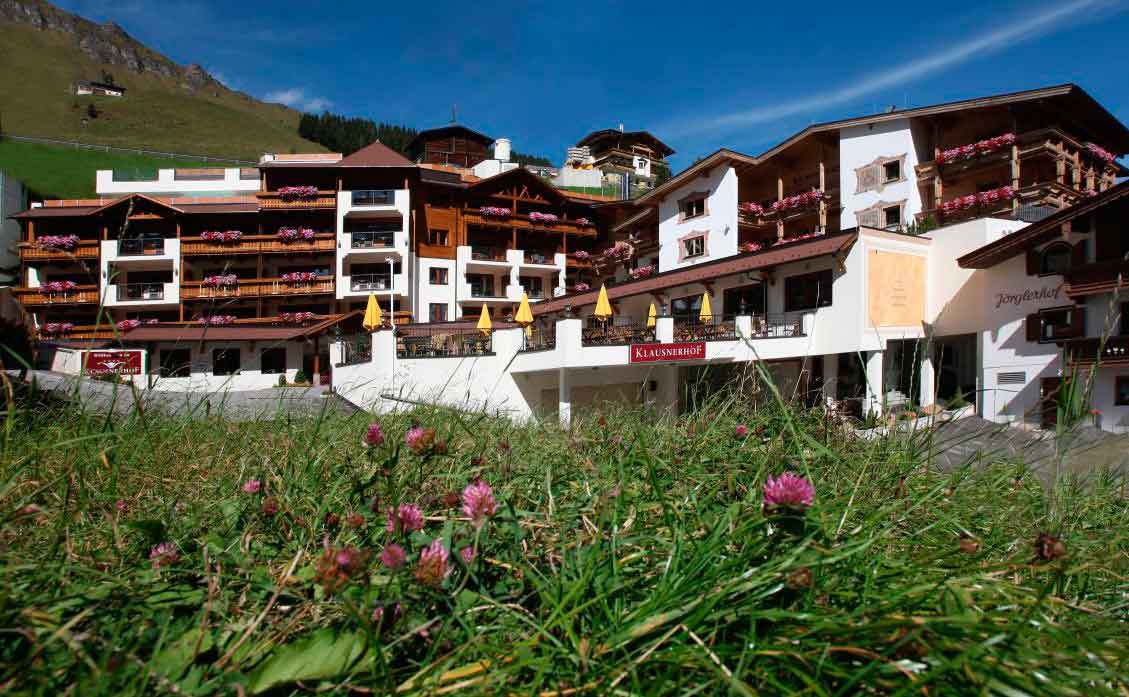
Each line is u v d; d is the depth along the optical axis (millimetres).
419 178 38375
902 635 1075
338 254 36531
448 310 39594
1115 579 1904
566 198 43562
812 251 17812
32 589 1403
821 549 1341
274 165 37156
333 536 1830
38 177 58312
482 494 1472
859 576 1471
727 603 1263
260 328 35094
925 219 22688
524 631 1311
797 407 3332
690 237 29656
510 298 40531
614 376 19859
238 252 36656
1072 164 22562
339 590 1141
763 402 3590
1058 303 15703
